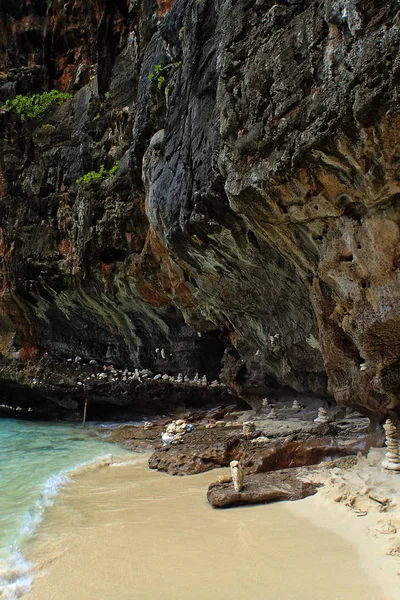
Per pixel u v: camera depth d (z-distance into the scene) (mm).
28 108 17766
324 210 5785
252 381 13055
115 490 7438
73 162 16109
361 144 4738
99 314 16547
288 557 4352
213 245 8812
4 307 18625
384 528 4613
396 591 3584
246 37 6531
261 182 5910
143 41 12633
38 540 5324
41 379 18016
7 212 17672
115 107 15109
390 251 5453
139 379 16047
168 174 9430
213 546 4766
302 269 7355
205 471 8203
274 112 5734
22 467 9664
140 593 3932
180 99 9266
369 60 4410
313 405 11711
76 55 19062
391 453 6270
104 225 14031
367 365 6656
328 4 4973
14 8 20859
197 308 12922
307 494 5984
